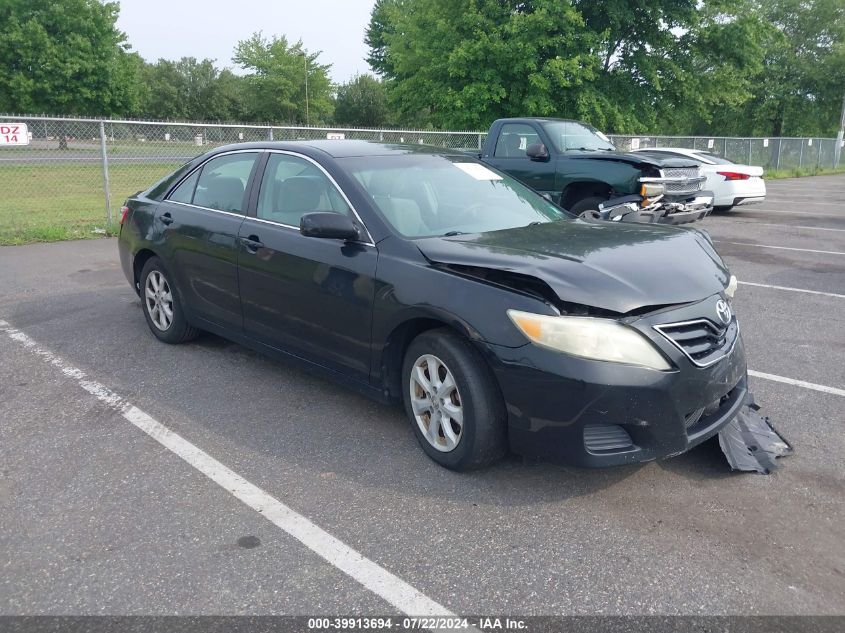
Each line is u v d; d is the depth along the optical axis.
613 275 3.26
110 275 8.14
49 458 3.71
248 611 2.56
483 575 2.77
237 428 4.09
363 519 3.16
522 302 3.19
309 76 49.25
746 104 46.25
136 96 44.78
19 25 39.72
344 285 3.90
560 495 3.36
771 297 7.43
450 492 3.38
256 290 4.53
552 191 9.82
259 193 4.66
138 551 2.91
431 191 4.30
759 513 3.21
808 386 4.79
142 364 5.17
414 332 3.71
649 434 3.13
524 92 23.75
